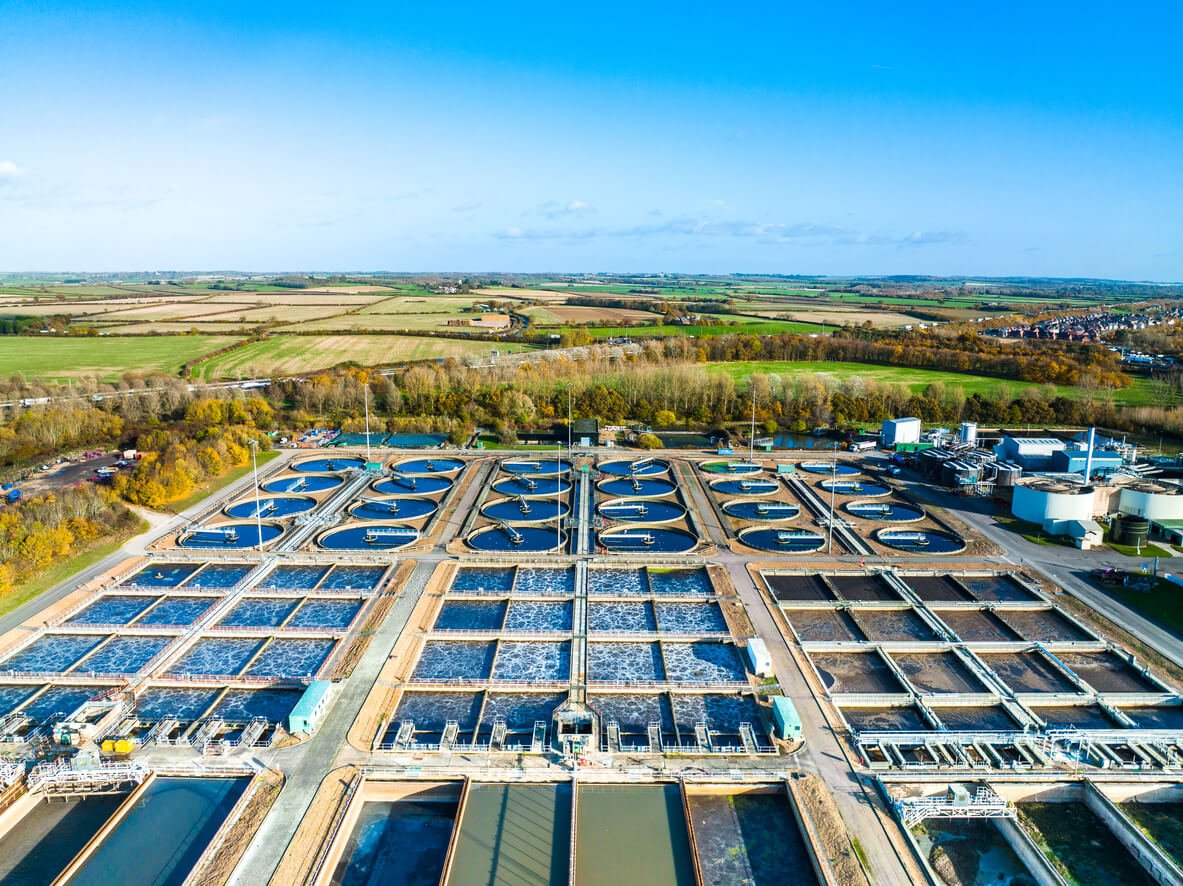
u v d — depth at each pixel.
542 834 55.41
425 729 68.62
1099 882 53.00
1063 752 63.78
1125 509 117.38
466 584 98.88
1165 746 64.50
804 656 80.06
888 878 50.53
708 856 54.06
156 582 98.50
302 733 65.50
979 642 82.44
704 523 120.75
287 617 89.19
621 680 76.81
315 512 123.94
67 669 78.38
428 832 57.00
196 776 61.12
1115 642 82.31
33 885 51.72
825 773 60.97
